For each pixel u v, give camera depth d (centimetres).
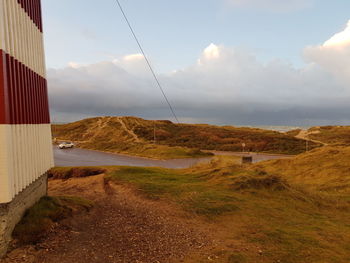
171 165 3447
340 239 905
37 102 944
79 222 912
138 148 5122
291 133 10081
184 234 898
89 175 2050
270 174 1680
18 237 701
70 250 709
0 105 639
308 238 890
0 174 636
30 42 909
